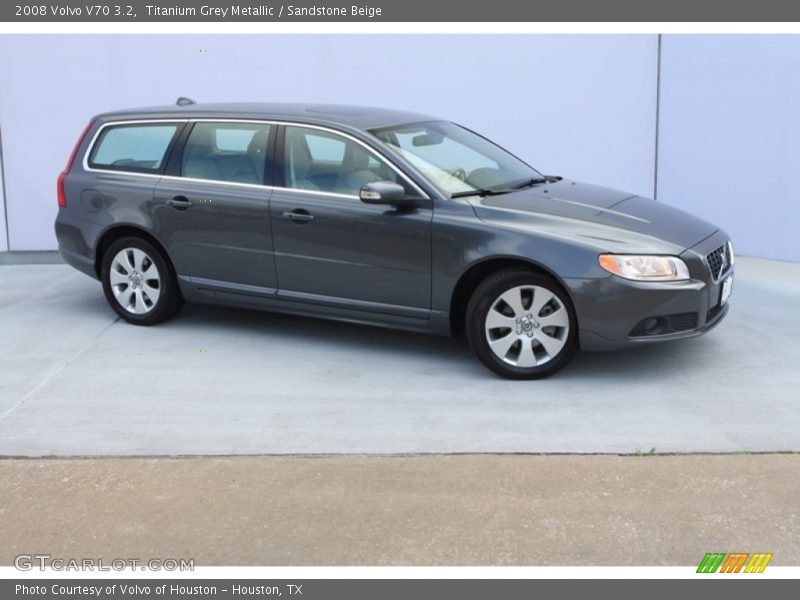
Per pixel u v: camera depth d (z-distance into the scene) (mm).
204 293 7000
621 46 9156
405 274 6152
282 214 6500
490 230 5863
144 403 5738
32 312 7762
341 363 6445
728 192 9141
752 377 6008
